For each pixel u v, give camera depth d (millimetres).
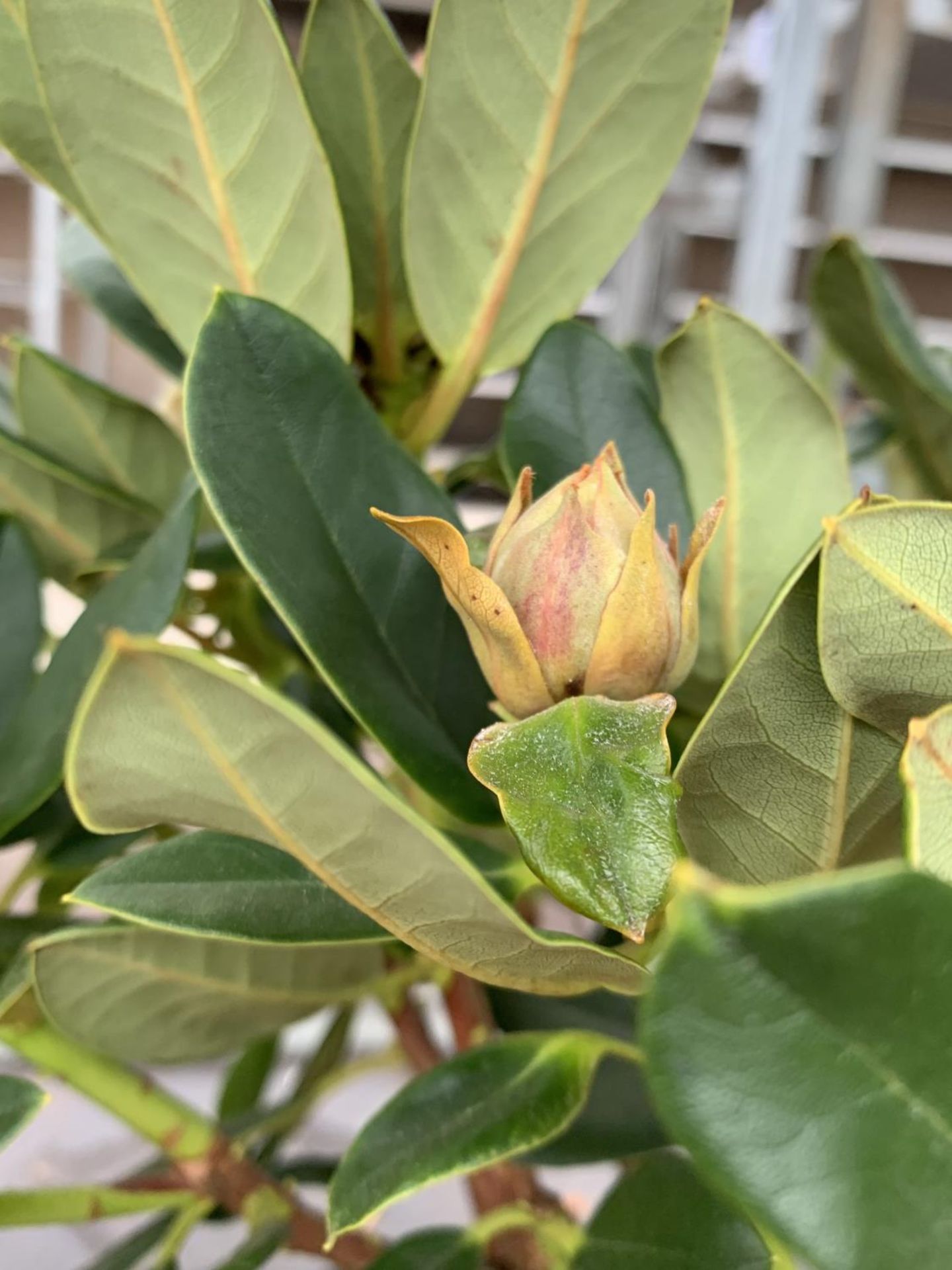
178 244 179
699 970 73
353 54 181
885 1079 76
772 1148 74
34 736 162
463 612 130
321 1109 421
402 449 158
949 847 93
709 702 191
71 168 169
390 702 144
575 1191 376
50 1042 179
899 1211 74
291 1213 192
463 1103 134
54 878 209
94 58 156
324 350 151
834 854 131
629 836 111
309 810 108
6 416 269
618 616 125
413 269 185
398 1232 345
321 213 170
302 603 133
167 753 106
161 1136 186
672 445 184
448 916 115
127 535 238
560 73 167
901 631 112
